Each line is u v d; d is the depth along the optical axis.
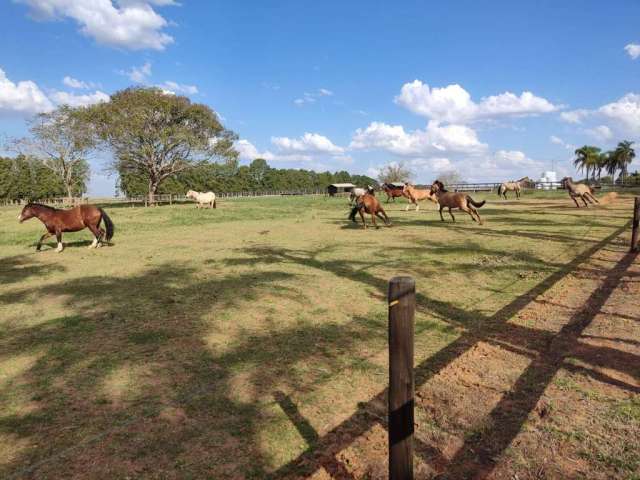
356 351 4.25
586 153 78.25
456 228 14.34
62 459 2.64
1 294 6.93
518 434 2.75
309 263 8.99
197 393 3.45
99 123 37.75
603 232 11.90
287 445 2.74
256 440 2.80
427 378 3.57
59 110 39.75
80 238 14.62
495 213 20.00
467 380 3.51
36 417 3.14
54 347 4.53
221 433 2.89
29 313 5.82
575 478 2.34
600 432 2.73
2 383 3.71
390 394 2.00
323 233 14.40
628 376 3.44
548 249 9.41
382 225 16.25
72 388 3.59
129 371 3.90
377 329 4.87
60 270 8.88
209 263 9.27
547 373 3.56
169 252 10.98
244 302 6.09
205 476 2.46
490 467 2.46
